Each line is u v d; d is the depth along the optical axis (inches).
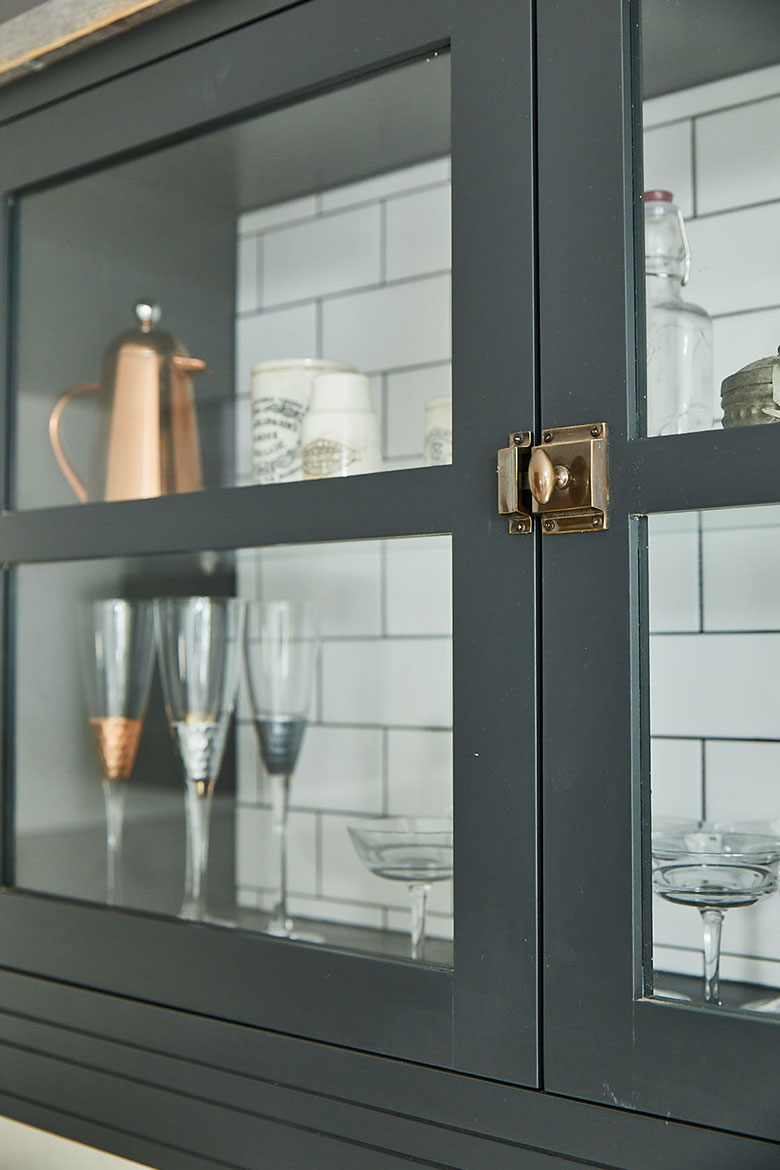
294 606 41.1
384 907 35.0
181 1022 33.8
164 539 35.9
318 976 31.1
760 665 27.0
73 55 38.2
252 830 42.8
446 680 33.2
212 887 40.9
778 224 27.6
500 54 28.9
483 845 28.3
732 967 25.9
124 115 36.7
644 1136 25.4
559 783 27.1
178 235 41.1
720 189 27.5
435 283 37.5
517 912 27.6
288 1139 31.3
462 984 28.4
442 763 33.1
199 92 34.9
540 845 27.4
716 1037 24.6
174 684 41.6
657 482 26.0
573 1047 26.5
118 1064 35.3
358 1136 30.0
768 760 26.7
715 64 27.7
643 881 26.0
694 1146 24.7
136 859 40.5
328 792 40.7
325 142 34.9
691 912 26.1
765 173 27.7
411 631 36.9
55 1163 38.3
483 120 29.2
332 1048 30.7
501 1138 27.5
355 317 40.3
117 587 40.5
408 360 38.5
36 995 37.6
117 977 35.7
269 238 42.7
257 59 33.6
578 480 26.9
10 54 38.7
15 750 38.8
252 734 42.9
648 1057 25.4
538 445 27.8
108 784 40.4
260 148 35.7
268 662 42.0
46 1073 37.1
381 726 38.7
